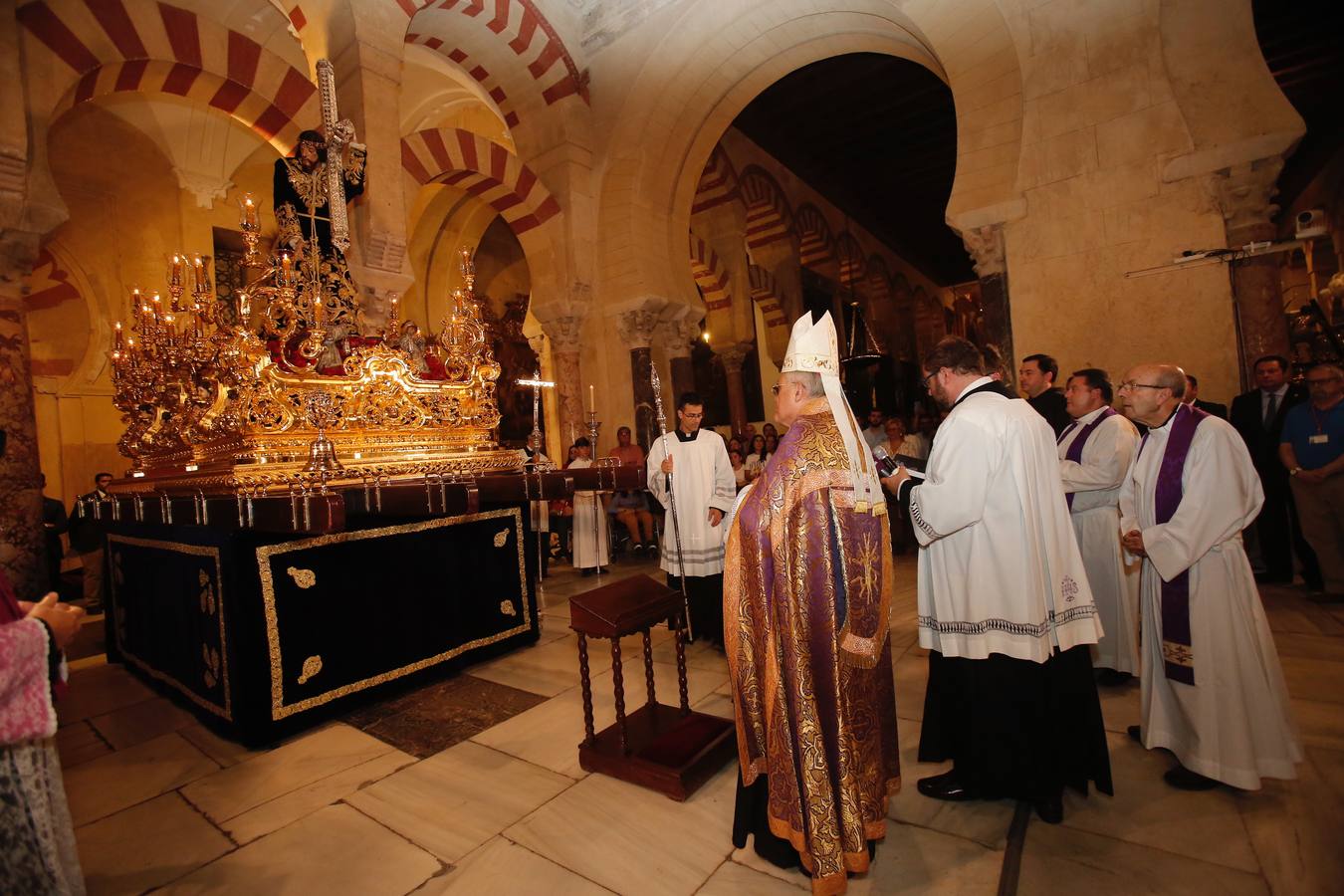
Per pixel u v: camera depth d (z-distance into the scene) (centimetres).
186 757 309
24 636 145
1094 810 224
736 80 865
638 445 857
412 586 384
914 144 1368
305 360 370
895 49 755
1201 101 503
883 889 192
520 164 835
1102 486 324
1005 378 580
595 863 213
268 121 711
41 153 493
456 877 210
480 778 274
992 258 588
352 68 619
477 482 327
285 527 244
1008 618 214
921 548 246
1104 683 338
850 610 193
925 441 754
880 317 1802
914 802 237
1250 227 491
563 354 880
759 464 779
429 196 1225
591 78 894
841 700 188
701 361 1557
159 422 404
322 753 306
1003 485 215
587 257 885
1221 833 206
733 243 1223
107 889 211
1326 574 443
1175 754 241
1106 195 534
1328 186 1345
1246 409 495
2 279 471
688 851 217
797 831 186
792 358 211
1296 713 281
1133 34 524
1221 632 224
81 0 528
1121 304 529
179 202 1027
